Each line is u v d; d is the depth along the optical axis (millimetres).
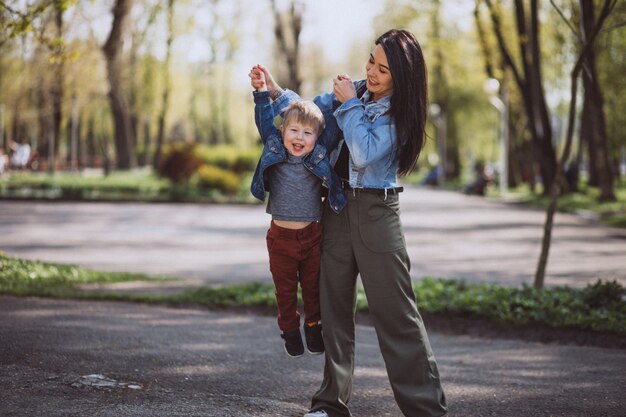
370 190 3660
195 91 59000
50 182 29312
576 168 33625
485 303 7879
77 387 4309
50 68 33906
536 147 30516
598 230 19703
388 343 3701
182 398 4250
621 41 29641
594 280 10992
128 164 42000
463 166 67438
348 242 3725
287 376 5070
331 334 3793
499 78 33406
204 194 29500
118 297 8039
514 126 42344
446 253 14484
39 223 19016
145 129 60500
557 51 30750
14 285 8344
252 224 20219
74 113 40094
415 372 3678
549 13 28422
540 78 26406
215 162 35344
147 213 23578
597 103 27500
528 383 5094
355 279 3816
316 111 3650
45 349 5176
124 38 32781
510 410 4426
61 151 67438
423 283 9125
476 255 14172
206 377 4852
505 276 11406
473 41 34281
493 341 6836
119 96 39656
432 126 53250
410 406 3668
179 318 7102
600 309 7586
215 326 6797
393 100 3598
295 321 3889
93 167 62375
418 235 18031
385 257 3658
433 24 32844
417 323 3707
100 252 13641
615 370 5559
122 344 5582
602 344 6723
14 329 5801
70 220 20125
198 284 9773
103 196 28797
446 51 34719
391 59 3584
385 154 3604
